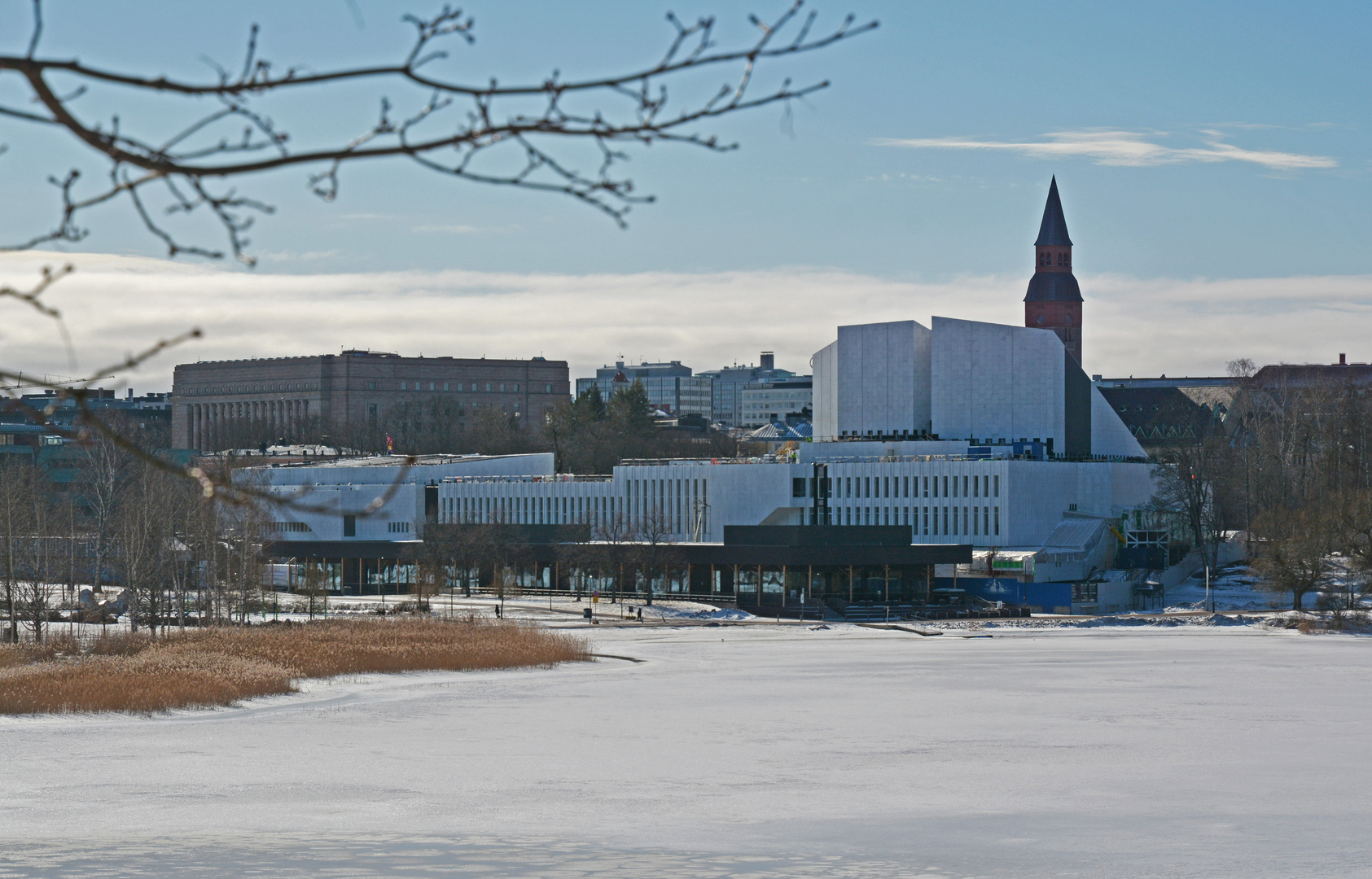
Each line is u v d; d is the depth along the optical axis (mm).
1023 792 61000
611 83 8742
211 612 146750
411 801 58406
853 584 177500
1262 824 53781
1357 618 160750
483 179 9047
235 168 8883
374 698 95000
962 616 174375
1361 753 72188
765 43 8461
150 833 50875
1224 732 79500
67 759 69375
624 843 49188
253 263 9078
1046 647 137250
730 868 44812
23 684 89812
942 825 53312
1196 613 179500
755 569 179500
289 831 51375
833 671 113625
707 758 70188
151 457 10195
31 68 8352
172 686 90500
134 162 8758
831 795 59844
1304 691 99688
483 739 76250
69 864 44500
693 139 9023
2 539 139875
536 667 114812
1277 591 174125
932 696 96375
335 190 9047
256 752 71438
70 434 9922
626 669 114562
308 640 119500
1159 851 48281
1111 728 81188
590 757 70062
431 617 155000
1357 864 46250
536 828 52250
